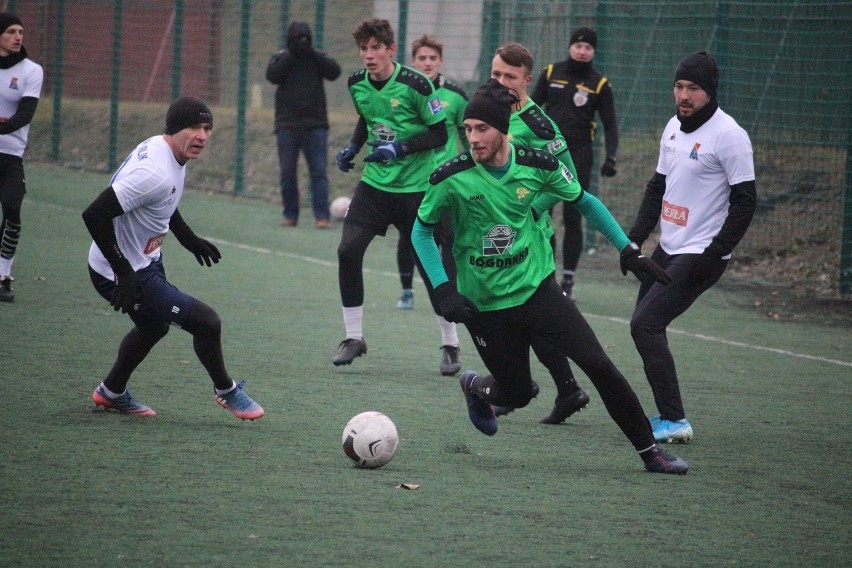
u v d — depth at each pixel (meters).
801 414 15.12
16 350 16.39
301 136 34.41
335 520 9.41
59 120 49.34
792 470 12.08
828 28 28.77
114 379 12.77
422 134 17.02
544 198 12.39
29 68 19.86
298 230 34.28
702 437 13.61
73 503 9.51
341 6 50.62
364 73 17.53
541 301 11.15
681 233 13.38
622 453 12.57
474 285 11.21
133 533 8.81
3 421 12.34
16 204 19.91
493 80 10.66
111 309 20.20
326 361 17.23
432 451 12.20
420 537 9.05
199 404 13.80
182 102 12.08
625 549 9.03
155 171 11.81
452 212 10.97
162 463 10.95
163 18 53.91
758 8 30.39
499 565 8.48
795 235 30.75
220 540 8.73
